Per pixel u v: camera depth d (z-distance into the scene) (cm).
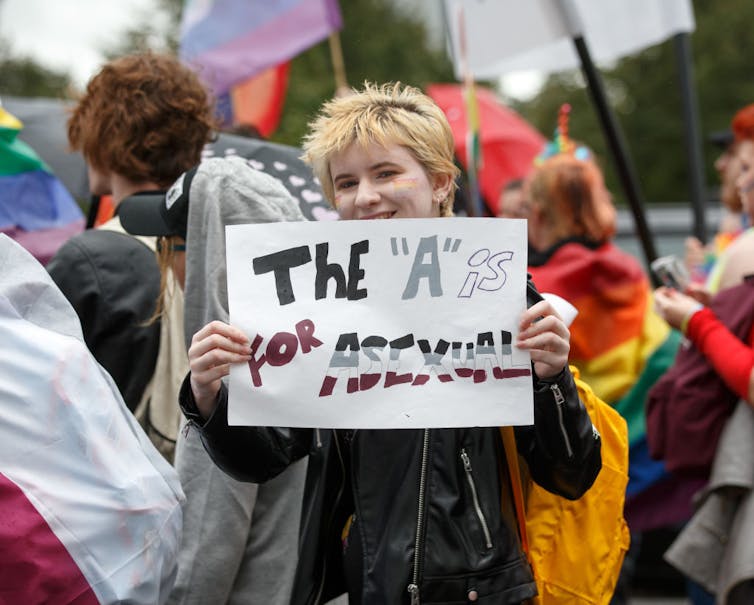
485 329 204
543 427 204
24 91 2075
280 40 531
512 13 457
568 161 425
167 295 262
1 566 186
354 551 211
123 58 291
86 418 199
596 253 414
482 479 208
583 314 411
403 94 223
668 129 2203
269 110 582
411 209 215
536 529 218
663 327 429
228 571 236
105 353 262
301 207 289
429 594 201
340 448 221
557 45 538
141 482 203
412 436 210
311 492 224
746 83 2211
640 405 421
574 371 232
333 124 218
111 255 267
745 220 509
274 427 220
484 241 206
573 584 219
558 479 209
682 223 722
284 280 207
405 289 206
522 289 204
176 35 2005
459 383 203
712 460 322
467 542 204
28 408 195
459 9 468
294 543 245
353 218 218
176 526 210
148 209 257
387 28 2075
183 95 286
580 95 2328
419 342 204
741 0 2309
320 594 221
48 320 211
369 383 204
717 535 320
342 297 206
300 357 205
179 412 258
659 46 2244
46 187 393
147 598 200
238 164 247
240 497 236
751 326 321
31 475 192
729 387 315
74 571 190
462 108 703
